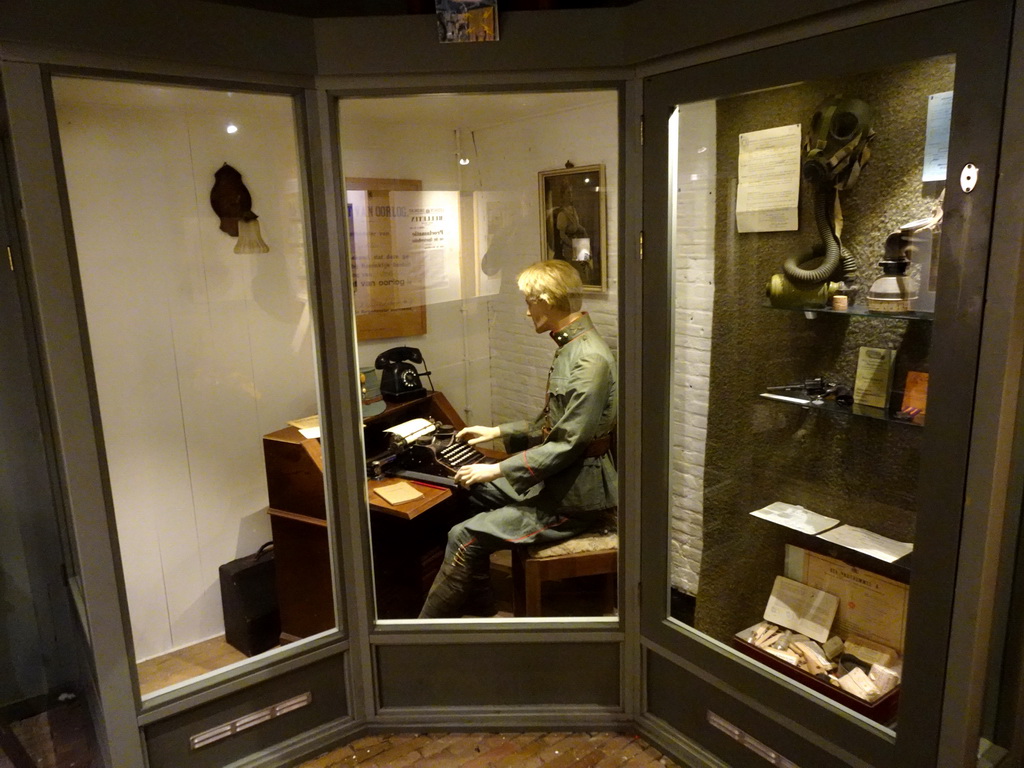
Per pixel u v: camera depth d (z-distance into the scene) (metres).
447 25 1.83
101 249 2.21
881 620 1.92
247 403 2.57
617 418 2.19
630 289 2.00
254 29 1.81
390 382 2.50
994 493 1.42
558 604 2.36
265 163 2.40
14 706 2.45
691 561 2.39
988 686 1.80
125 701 1.94
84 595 1.86
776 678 1.90
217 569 2.60
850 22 1.49
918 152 1.67
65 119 2.08
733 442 2.25
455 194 2.33
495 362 2.48
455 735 2.28
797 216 1.95
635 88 1.89
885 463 1.88
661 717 2.24
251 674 2.10
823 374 1.98
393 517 2.37
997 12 1.29
